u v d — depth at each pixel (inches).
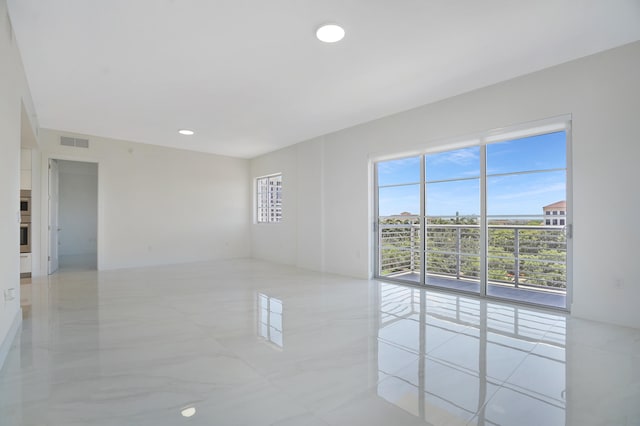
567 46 120.0
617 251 122.6
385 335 114.7
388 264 211.6
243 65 131.6
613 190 123.1
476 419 67.4
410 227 199.5
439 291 180.7
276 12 97.4
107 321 129.4
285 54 123.0
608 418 67.3
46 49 117.3
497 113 153.1
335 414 69.1
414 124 186.1
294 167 276.2
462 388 79.5
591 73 127.2
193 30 106.7
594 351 100.2
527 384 81.3
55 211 248.8
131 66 131.6
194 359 95.3
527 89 143.6
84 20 100.3
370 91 159.9
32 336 112.9
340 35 110.3
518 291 175.0
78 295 172.1
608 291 124.9
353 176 222.7
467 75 143.3
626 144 120.2
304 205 262.2
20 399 74.1
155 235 277.6
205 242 306.0
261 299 164.1
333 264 238.5
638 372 87.0
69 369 88.7
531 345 105.2
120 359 95.1
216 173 313.9
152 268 261.4
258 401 73.9
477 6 95.4
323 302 158.2
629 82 119.2
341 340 110.0
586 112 128.6
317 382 82.4
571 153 134.4
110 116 197.0
